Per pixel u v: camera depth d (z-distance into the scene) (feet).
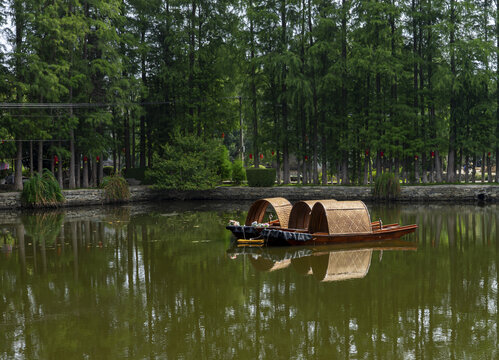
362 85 111.86
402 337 22.65
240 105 119.85
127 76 115.85
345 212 48.16
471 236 52.11
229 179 127.03
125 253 44.14
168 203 100.94
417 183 105.40
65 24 91.50
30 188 84.33
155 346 21.83
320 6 111.96
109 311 27.14
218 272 36.35
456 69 105.70
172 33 115.03
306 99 110.11
